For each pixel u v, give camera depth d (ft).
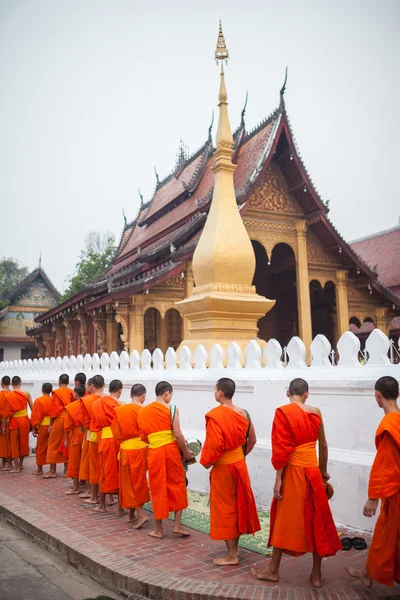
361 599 14.62
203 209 65.67
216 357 28.04
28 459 41.14
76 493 28.84
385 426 14.02
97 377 27.25
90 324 85.35
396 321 108.27
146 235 101.24
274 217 68.95
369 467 19.26
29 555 20.85
